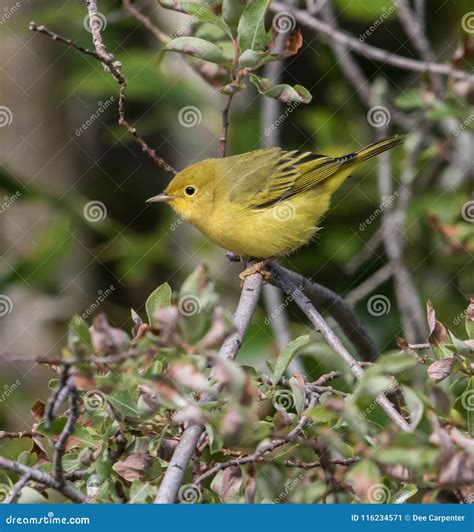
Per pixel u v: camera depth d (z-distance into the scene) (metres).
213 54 9.05
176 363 5.89
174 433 7.02
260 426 6.38
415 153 13.28
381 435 6.17
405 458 5.79
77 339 5.76
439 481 5.79
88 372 6.03
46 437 7.23
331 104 15.02
